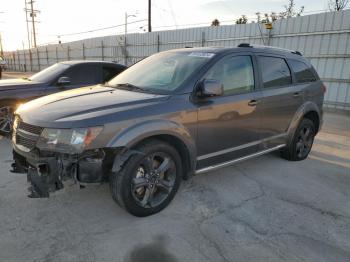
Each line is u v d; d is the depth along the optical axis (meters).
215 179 4.19
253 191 3.86
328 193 3.88
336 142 6.53
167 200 3.31
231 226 3.04
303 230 3.02
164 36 18.64
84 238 2.77
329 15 11.05
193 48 4.21
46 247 2.63
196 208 3.38
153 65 4.07
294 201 3.62
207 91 3.24
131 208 3.02
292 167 4.79
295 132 4.79
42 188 2.75
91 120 2.71
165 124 3.07
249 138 4.04
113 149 2.84
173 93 3.30
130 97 3.26
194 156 3.44
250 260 2.55
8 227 2.90
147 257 2.55
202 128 3.44
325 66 11.48
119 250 2.62
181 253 2.61
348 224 3.16
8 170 4.27
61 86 6.43
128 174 2.90
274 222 3.14
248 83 3.96
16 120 3.26
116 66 7.36
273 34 12.85
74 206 3.33
